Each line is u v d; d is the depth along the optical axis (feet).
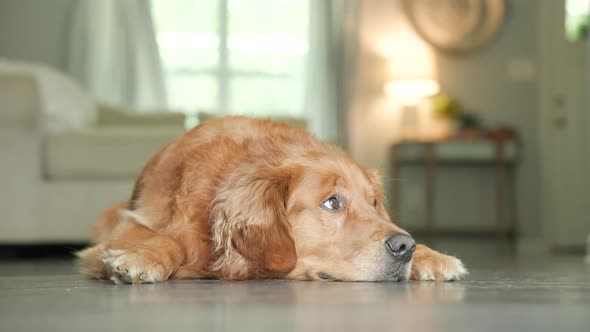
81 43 27.22
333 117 28.32
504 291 5.98
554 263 12.94
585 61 25.52
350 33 28.48
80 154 14.66
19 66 16.84
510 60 28.17
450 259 7.47
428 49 28.53
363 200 7.27
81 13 27.27
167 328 3.68
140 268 6.48
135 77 27.32
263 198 6.96
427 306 4.72
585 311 4.48
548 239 25.58
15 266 11.83
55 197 14.57
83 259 7.45
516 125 28.12
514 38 28.17
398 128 28.60
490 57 28.27
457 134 26.16
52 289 6.10
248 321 3.95
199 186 7.24
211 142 7.67
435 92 27.20
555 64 25.67
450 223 28.25
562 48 25.62
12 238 14.38
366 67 28.71
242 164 7.35
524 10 28.12
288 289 5.96
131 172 14.83
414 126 27.58
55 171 14.65
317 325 3.77
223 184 7.18
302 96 28.63
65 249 16.83
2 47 27.68
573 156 25.55
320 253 7.06
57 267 11.43
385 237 6.89
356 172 7.47
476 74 28.27
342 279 6.96
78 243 16.87
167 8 28.04
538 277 8.35
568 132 25.61
